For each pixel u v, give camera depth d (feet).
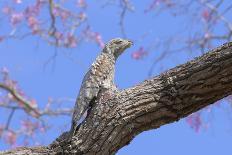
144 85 32.09
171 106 31.35
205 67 30.76
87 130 32.12
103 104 32.22
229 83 30.53
